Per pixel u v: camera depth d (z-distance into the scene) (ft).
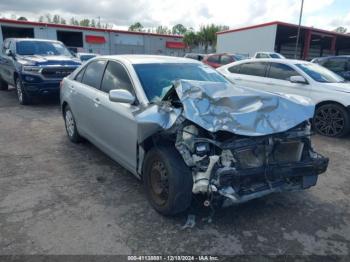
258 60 25.20
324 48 140.67
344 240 9.20
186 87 9.80
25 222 9.79
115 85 12.91
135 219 10.07
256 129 8.82
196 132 9.10
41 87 27.48
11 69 30.45
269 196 11.73
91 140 15.10
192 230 9.53
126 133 11.47
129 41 125.18
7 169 13.96
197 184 8.86
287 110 9.71
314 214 10.59
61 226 9.61
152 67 12.69
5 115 24.76
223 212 10.54
